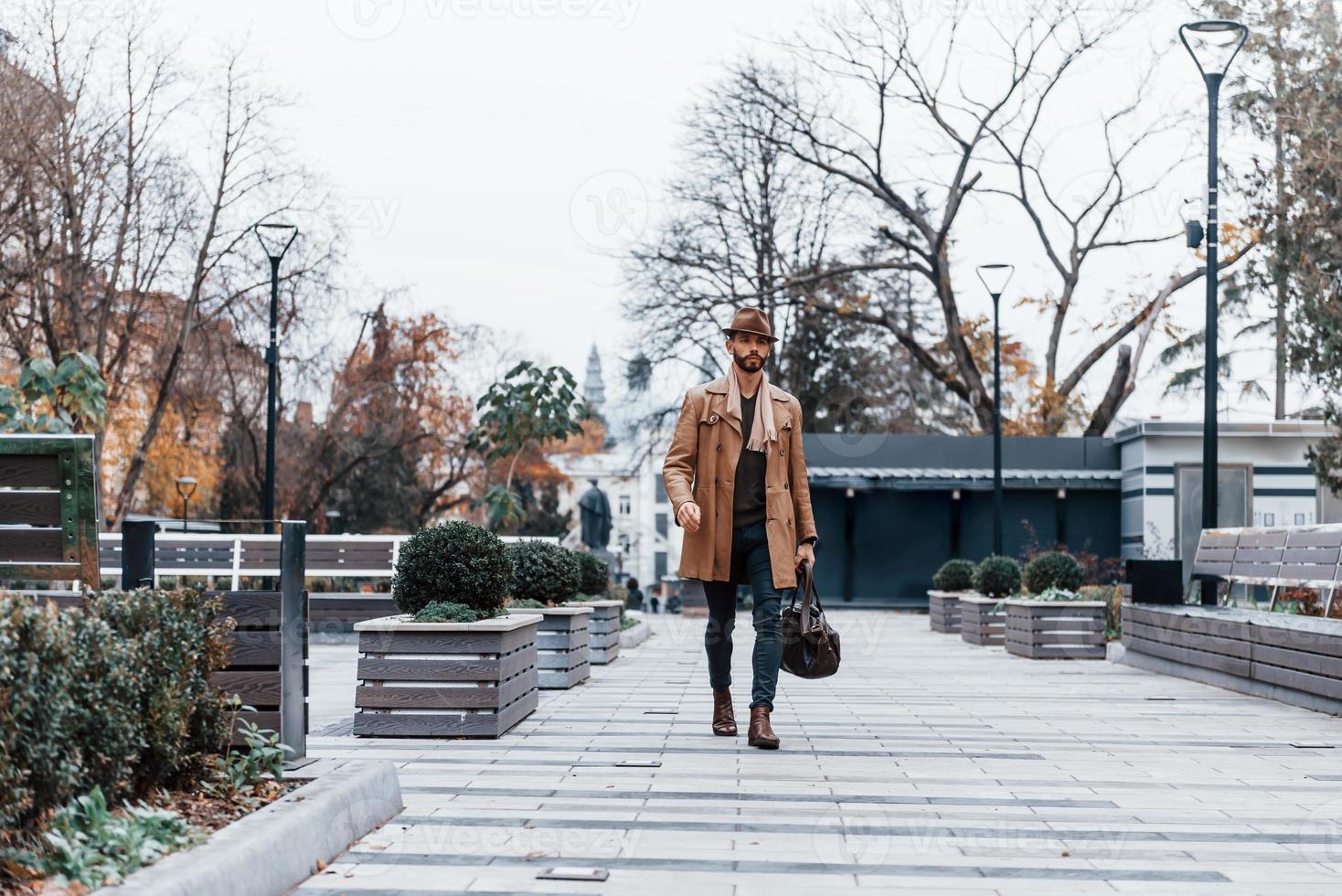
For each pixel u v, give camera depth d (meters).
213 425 28.91
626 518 71.06
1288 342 18.23
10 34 21.59
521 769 5.69
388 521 35.50
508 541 12.70
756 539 6.57
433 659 6.74
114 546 12.79
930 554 28.14
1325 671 8.17
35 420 13.61
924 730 7.18
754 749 6.35
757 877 3.74
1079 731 7.13
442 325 31.94
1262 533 10.96
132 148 22.67
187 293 24.30
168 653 3.89
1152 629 11.66
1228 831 4.43
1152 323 29.80
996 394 22.12
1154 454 25.36
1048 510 27.80
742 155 29.72
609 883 3.66
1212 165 12.65
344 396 29.88
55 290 22.64
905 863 3.92
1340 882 3.72
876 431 31.92
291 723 4.79
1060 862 3.95
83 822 3.26
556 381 20.22
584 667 10.48
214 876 3.10
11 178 21.14
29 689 3.03
